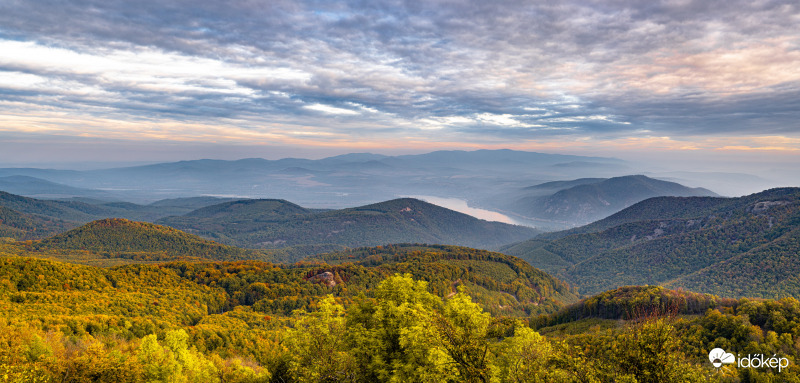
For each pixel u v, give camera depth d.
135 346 42.62
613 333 56.31
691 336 57.03
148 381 32.53
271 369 37.75
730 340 53.94
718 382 22.20
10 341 34.22
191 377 36.28
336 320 33.50
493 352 26.39
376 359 28.00
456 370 22.27
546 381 22.55
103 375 30.83
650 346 20.55
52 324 45.06
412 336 25.58
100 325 49.31
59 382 28.91
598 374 21.52
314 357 32.31
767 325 58.06
